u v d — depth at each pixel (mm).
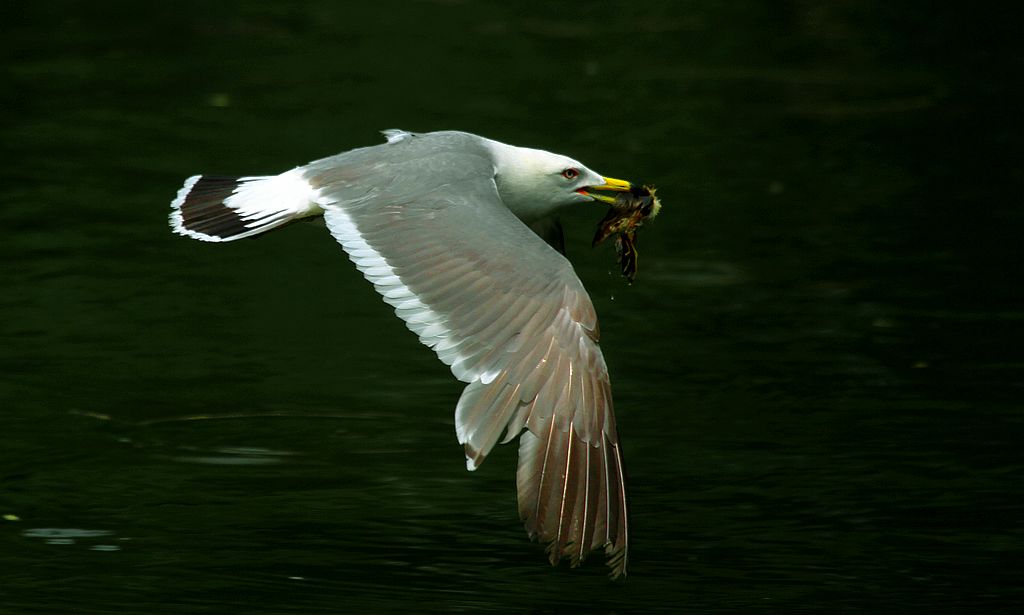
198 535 9977
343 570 9484
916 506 10609
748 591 9297
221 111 20797
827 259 16172
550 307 7820
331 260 16281
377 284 8195
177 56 23531
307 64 23203
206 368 13172
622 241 10727
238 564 9539
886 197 18125
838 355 13656
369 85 22172
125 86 21844
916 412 12344
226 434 11789
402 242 8336
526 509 7512
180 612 8836
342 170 9055
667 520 10414
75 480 10828
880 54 24094
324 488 10812
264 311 14633
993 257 16172
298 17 26125
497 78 22719
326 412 12273
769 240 16734
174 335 13898
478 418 7637
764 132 20531
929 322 14430
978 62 23562
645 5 27281
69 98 21188
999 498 10727
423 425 12055
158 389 12664
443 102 21375
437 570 9523
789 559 9781
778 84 22672
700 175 18750
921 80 22750
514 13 26688
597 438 7664
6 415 12008
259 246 16609
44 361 13172
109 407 12234
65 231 16469
